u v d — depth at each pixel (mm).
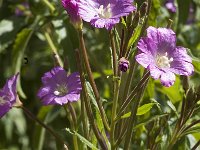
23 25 390
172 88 305
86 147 247
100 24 218
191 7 438
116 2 227
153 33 225
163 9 364
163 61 221
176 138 245
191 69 223
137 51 232
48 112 350
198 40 434
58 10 338
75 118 244
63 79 244
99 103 226
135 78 262
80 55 226
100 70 380
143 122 236
